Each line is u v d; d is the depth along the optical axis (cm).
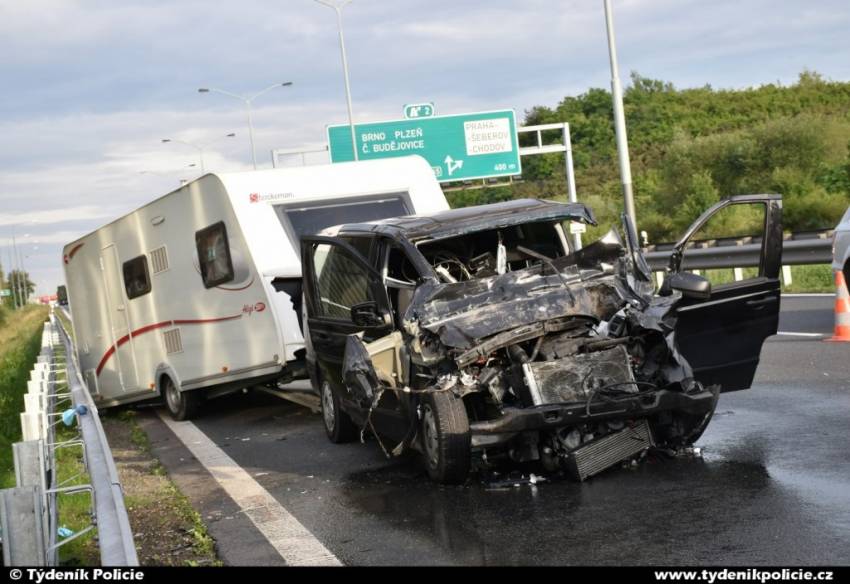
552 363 752
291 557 637
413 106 3991
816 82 7400
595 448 743
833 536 559
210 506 822
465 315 764
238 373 1284
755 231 4056
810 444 788
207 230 1306
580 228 941
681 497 672
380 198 1288
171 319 1428
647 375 786
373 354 832
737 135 5062
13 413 1783
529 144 7719
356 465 912
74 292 1753
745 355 822
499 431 729
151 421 1513
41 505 618
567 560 566
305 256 1015
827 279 2356
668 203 4988
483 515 682
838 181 4275
